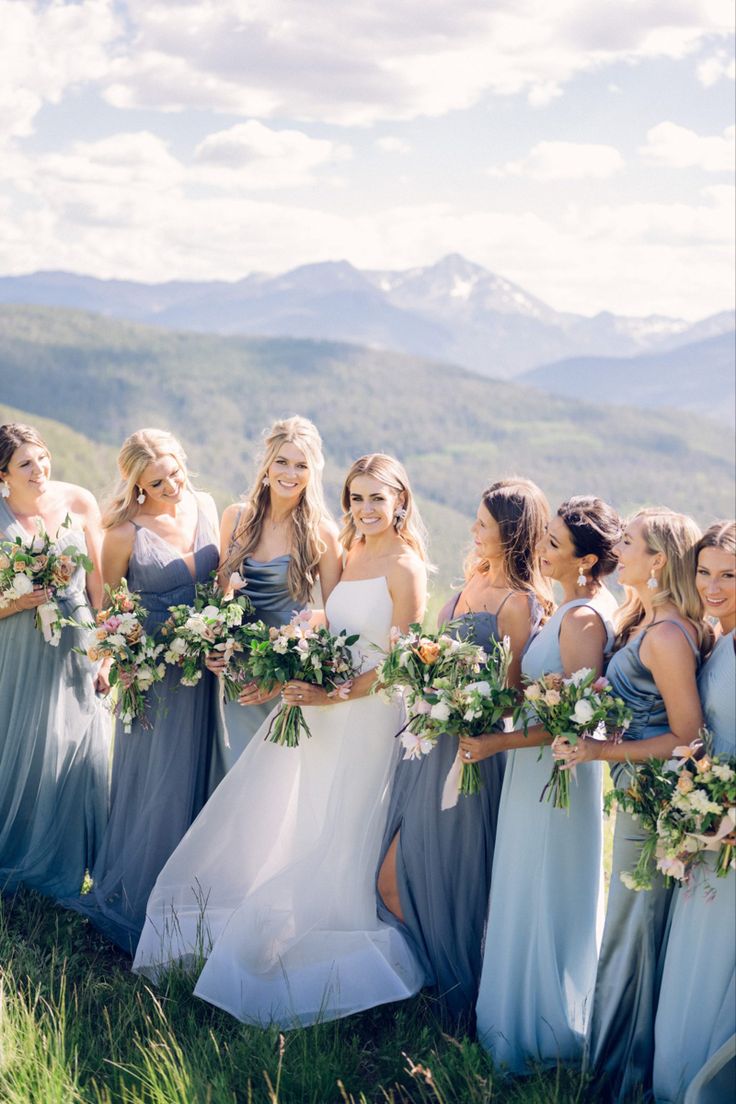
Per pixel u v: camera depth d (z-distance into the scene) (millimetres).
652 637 3453
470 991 4152
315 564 4836
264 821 4711
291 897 4297
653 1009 3527
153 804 4844
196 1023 4000
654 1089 3424
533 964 3801
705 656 3482
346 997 4051
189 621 4527
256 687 4641
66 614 5023
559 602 4211
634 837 3520
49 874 5020
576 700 3465
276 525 4875
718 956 3301
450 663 3848
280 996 4098
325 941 4227
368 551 4586
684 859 3270
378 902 4340
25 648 5000
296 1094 3537
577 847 3852
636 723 3541
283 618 4820
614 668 3602
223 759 5059
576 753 3457
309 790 4527
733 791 3076
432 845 4207
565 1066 3639
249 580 4840
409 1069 3639
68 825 5094
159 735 4871
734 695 3291
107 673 5215
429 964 4199
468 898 4203
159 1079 3502
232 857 4699
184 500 5102
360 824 4344
